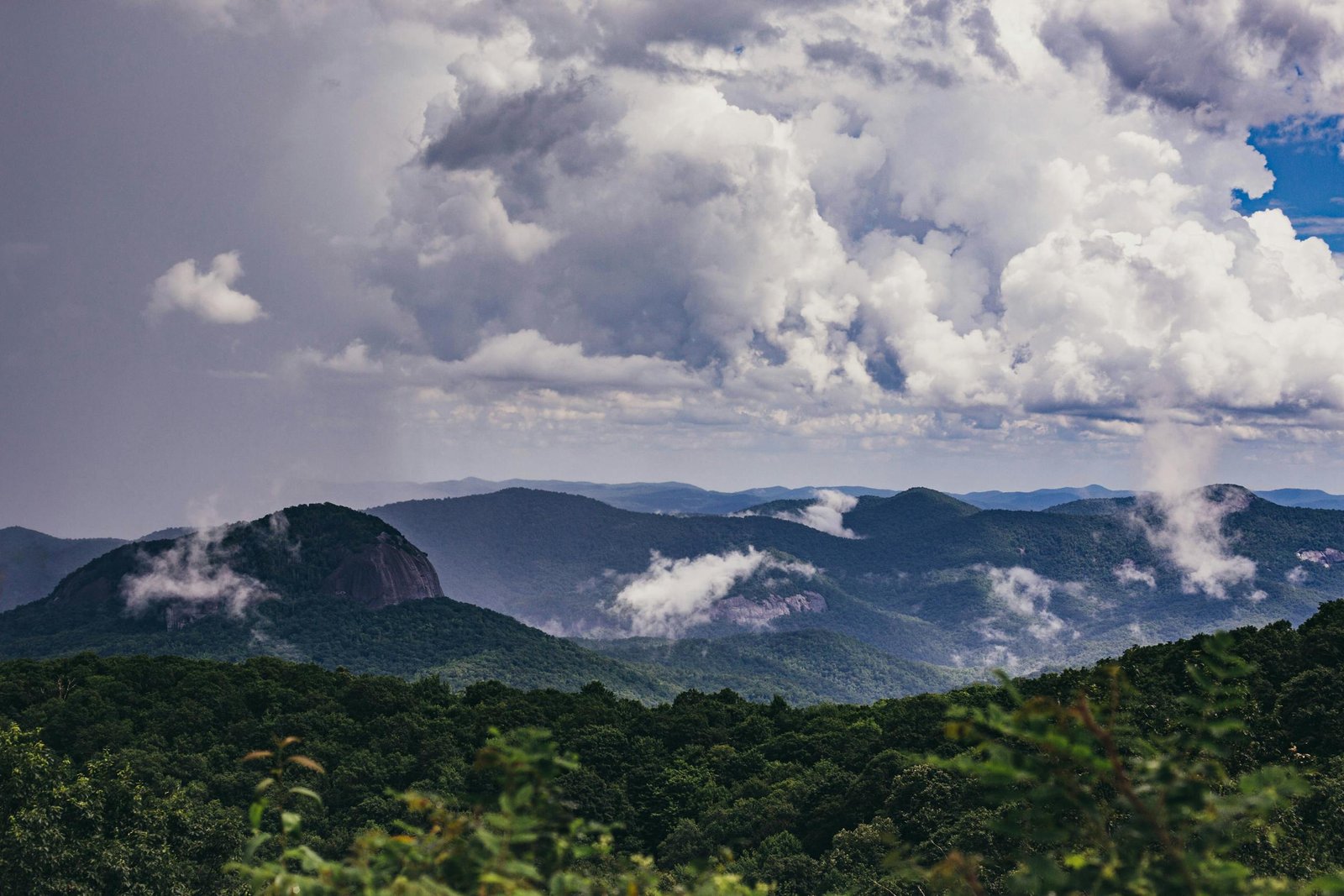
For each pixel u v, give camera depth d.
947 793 57.47
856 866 56.09
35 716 91.94
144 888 49.00
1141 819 4.84
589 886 5.29
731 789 87.00
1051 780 4.98
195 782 83.31
